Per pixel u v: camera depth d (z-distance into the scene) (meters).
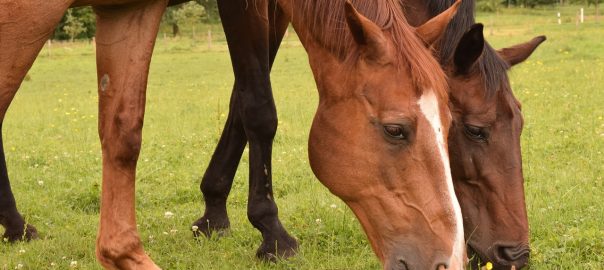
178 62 29.69
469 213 4.53
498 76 4.49
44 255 5.45
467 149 4.50
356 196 3.66
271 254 5.24
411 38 3.61
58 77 25.06
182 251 5.51
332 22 3.78
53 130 12.04
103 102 4.20
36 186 7.79
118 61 4.12
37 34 3.63
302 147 9.44
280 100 14.88
